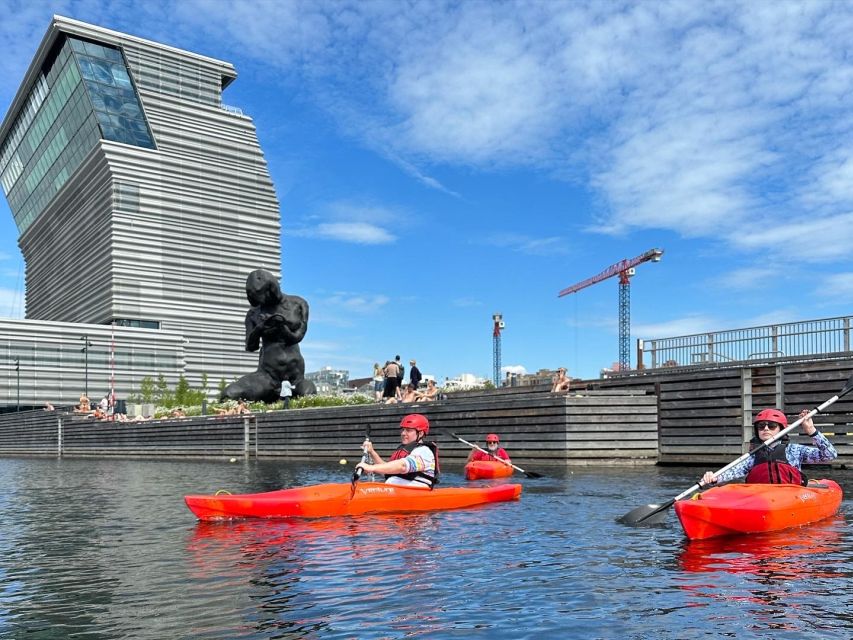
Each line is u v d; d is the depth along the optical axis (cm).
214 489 1548
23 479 2098
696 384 1858
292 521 940
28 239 13662
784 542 738
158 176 10512
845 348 1870
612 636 454
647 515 865
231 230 11181
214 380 10862
